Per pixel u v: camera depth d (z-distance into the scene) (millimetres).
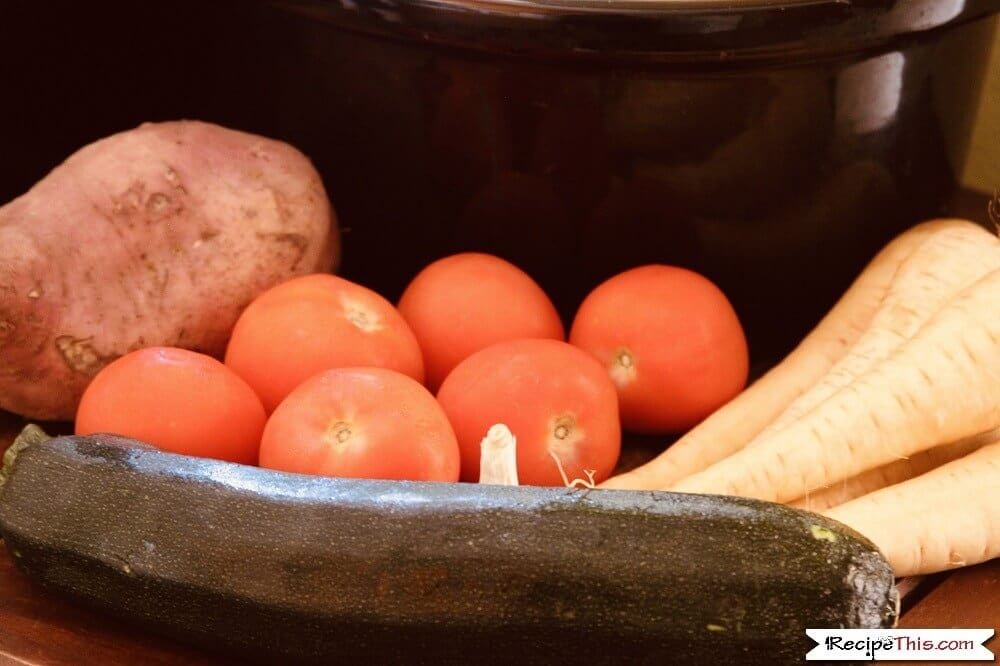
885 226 899
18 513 774
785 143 861
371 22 853
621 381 865
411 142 884
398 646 740
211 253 866
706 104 851
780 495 828
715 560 732
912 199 899
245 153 880
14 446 809
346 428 796
